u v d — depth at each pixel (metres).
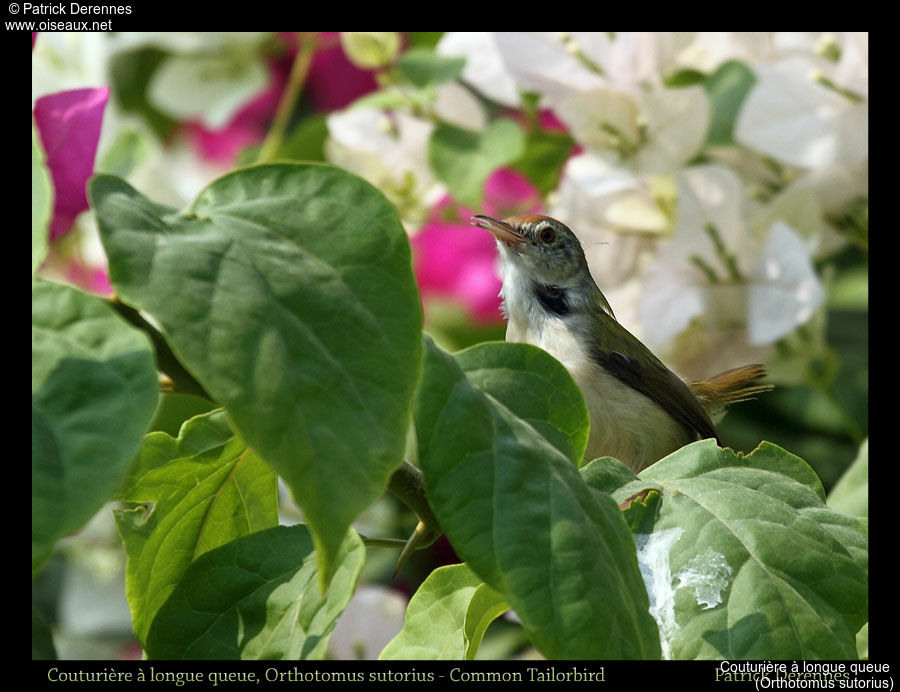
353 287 3.05
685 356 8.46
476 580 4.25
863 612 3.60
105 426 2.67
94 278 8.77
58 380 2.71
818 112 8.06
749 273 8.05
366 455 2.81
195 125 10.45
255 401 2.73
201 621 3.70
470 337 9.64
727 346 8.34
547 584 3.06
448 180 8.33
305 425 2.77
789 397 9.07
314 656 3.29
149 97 10.23
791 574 3.58
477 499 3.18
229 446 4.15
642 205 8.61
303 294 2.97
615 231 8.71
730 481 3.92
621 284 8.84
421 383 3.29
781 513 3.76
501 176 10.20
